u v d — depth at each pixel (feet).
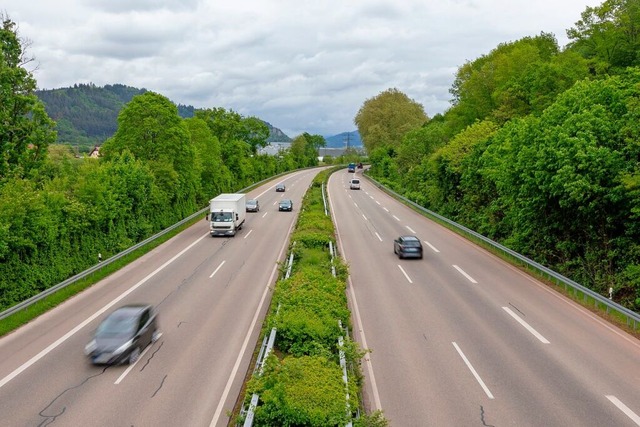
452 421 41.96
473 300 76.54
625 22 139.74
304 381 43.52
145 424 41.91
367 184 305.94
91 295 82.53
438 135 248.11
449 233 138.72
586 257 86.48
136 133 150.10
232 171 265.54
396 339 60.75
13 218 79.77
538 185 88.07
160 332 64.08
